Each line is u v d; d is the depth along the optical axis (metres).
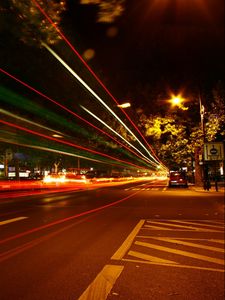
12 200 26.61
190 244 10.47
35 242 10.62
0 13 8.34
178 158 47.19
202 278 7.35
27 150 41.44
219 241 10.89
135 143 44.38
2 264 8.20
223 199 26.91
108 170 95.31
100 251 9.51
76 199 27.77
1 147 37.28
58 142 42.00
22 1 8.09
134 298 6.20
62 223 14.47
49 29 8.82
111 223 14.49
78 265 8.15
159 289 6.66
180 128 39.50
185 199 27.03
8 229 12.94
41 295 6.27
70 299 6.10
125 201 25.48
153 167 134.12
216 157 29.70
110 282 7.02
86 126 30.92
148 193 34.84
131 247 10.01
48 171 97.62
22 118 24.39
